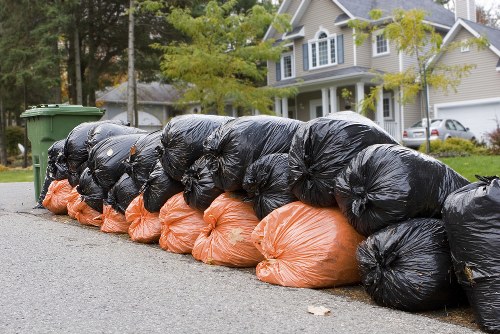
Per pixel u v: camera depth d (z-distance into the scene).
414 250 3.51
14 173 23.33
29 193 11.53
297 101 28.80
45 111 8.59
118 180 6.44
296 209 4.28
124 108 36.91
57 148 8.04
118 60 29.56
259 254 4.76
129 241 6.02
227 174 4.76
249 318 3.41
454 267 3.34
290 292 3.98
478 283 3.15
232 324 3.30
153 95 36.94
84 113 8.82
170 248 5.42
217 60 19.44
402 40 16.89
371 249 3.69
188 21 19.75
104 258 5.12
